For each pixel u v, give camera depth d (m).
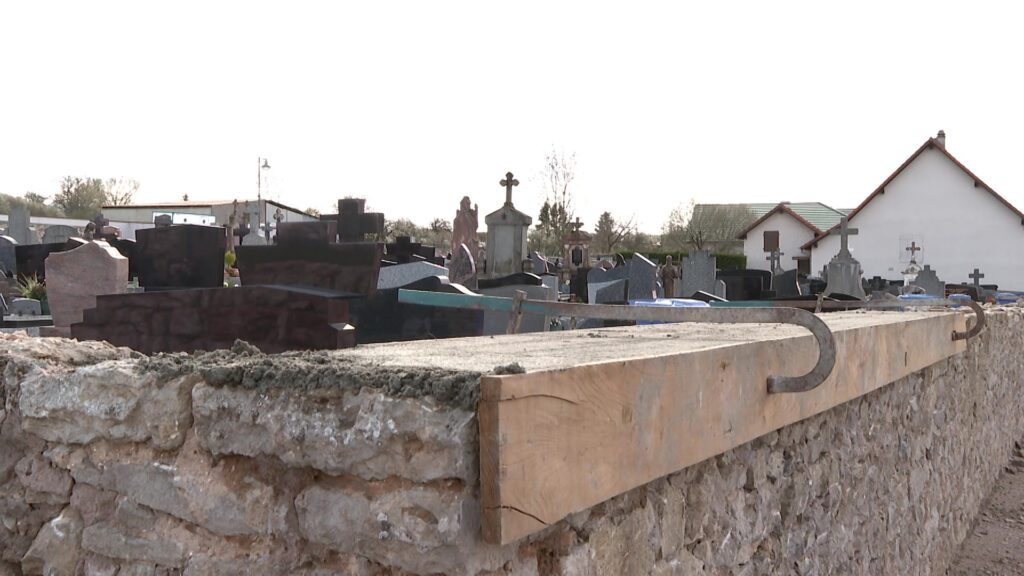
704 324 3.41
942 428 5.45
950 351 5.23
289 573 1.54
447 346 2.21
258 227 31.77
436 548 1.35
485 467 1.33
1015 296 24.09
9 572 1.93
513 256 19.23
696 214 53.78
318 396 1.51
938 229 40.34
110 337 6.84
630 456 1.71
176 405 1.69
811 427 3.01
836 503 3.28
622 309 2.62
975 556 5.87
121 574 1.77
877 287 30.33
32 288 12.95
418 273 11.20
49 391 1.87
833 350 2.22
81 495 1.84
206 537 1.66
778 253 32.78
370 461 1.43
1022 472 8.29
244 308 6.36
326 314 6.05
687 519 2.10
